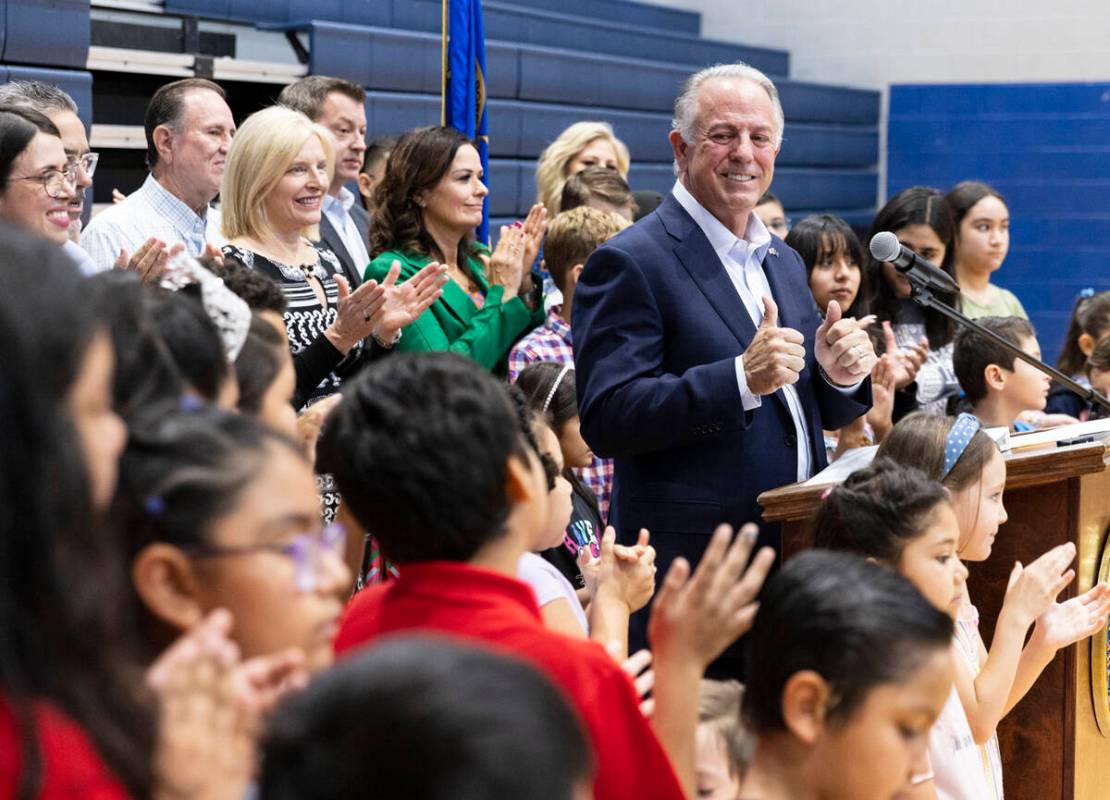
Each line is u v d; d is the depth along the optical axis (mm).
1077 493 2580
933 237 4320
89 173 2969
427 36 7031
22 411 882
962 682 2254
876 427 3373
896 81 10117
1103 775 2719
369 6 7102
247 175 3254
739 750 1663
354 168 4430
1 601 893
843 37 10258
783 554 2492
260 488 1184
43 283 904
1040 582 2322
